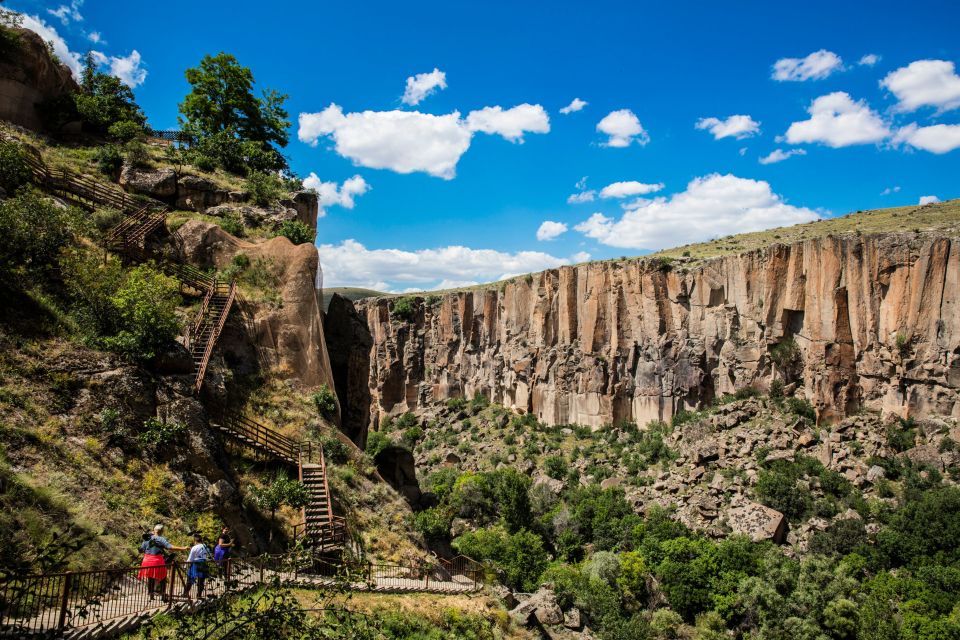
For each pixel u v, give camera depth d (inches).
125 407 1095.0
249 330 1726.1
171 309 1353.3
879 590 2139.5
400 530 1552.7
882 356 3078.2
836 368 3211.1
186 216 1993.1
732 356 3720.5
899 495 2655.0
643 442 3905.0
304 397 1717.5
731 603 2197.3
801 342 3467.0
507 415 5088.6
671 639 2176.4
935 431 2849.4
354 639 521.7
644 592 2458.2
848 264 3216.0
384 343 6245.1
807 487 2851.9
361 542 1398.9
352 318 2438.5
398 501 1664.6
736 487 2979.8
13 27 2194.9
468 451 4598.9
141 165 2082.9
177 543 968.3
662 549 2615.7
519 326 5324.8
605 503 3208.7
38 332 1120.8
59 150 2070.6
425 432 5315.0
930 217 4151.1
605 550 2903.5
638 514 3132.4
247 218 2112.5
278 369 1726.1
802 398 3405.5
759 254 3641.7
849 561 2349.9
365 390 2384.4
